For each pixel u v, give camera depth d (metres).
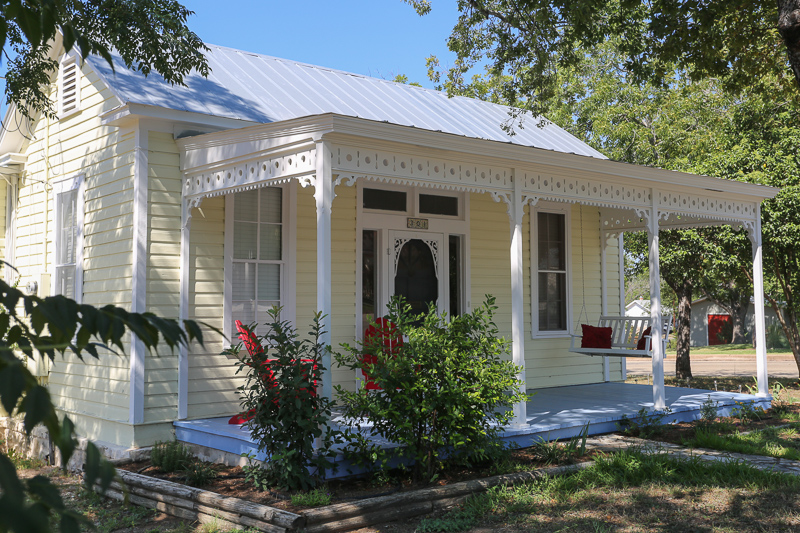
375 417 6.21
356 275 9.78
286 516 5.28
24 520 0.85
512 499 6.09
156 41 7.96
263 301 8.93
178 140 8.27
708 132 19.05
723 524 5.42
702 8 9.10
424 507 5.89
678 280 17.27
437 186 7.47
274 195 9.12
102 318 1.24
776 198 14.19
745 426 9.66
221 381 8.47
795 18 5.00
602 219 13.05
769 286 20.48
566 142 13.36
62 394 9.40
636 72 9.97
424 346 6.46
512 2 9.39
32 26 1.48
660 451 7.43
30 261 10.73
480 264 11.25
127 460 7.67
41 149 10.52
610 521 5.54
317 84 10.97
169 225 8.24
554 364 12.26
